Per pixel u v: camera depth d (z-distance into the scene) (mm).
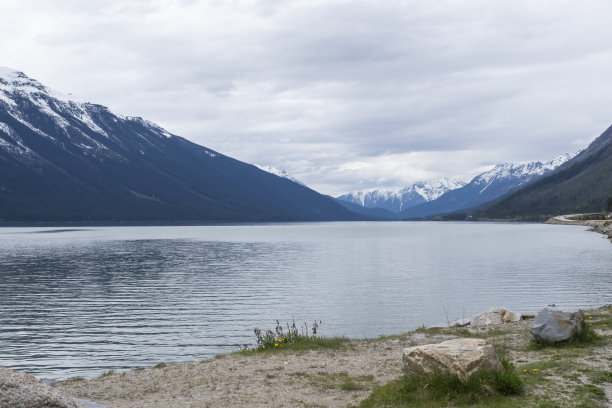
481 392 11852
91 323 40656
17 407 8227
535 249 105250
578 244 116375
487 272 67688
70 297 53250
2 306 48281
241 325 39219
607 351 15812
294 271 74250
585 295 46812
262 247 128250
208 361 18531
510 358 15930
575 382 12727
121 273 73625
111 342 34594
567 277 59750
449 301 46438
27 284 62875
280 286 58938
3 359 30750
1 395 8234
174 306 47531
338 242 148875
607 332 19203
